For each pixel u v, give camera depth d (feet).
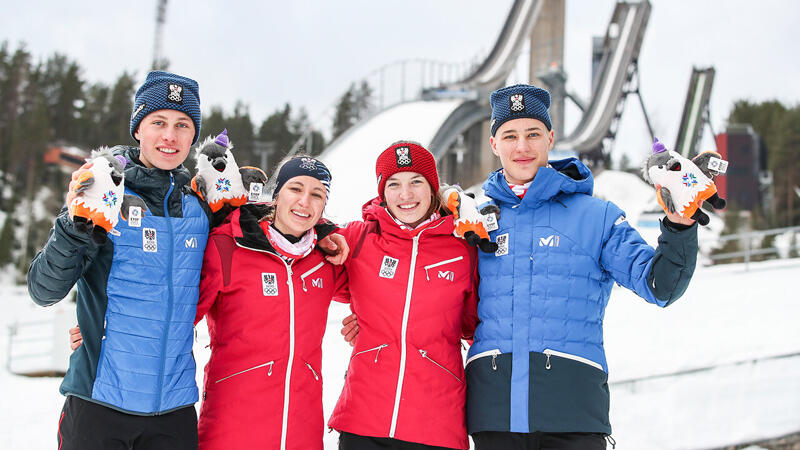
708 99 172.04
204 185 10.06
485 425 9.29
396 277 10.11
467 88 160.45
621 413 18.34
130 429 8.54
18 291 95.04
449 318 10.10
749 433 16.94
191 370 9.27
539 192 9.97
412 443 9.61
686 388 19.19
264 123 249.96
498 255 9.97
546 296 9.54
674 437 16.85
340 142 124.47
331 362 26.89
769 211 164.55
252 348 9.52
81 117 220.64
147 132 9.48
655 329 29.53
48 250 7.99
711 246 95.09
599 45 217.77
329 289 10.40
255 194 10.16
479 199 11.18
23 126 192.95
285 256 9.75
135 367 8.66
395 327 9.91
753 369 20.03
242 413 9.31
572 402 9.08
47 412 22.91
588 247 9.75
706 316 31.48
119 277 8.82
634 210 82.69
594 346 9.58
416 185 10.41
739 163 186.39
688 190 7.96
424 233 10.33
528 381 9.21
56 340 31.04
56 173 183.83
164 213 9.30
